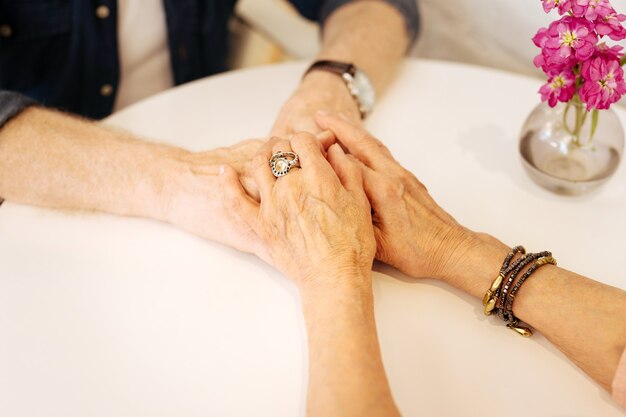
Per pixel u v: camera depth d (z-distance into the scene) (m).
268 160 0.51
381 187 0.50
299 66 0.71
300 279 0.47
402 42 0.71
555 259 0.50
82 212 0.56
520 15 0.73
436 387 0.44
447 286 0.50
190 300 0.49
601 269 0.50
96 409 0.43
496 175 0.58
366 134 0.54
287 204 0.48
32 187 0.56
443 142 0.61
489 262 0.47
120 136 0.58
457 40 0.83
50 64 0.78
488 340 0.47
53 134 0.56
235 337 0.47
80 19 0.74
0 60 0.75
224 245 0.53
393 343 0.46
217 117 0.64
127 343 0.47
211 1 0.83
